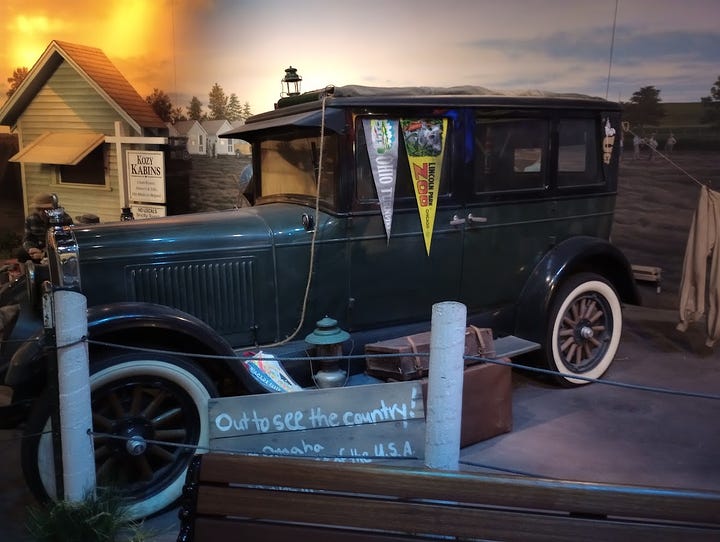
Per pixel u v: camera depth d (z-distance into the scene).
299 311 3.19
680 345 4.94
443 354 1.99
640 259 6.23
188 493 1.56
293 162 3.44
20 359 2.38
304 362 3.15
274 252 3.08
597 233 4.25
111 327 2.39
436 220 3.40
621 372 4.35
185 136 7.82
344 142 3.05
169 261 2.88
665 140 5.88
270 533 1.52
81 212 8.86
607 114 4.12
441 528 1.46
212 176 7.74
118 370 2.39
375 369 3.15
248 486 1.55
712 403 3.80
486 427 3.25
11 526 2.53
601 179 4.20
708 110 5.65
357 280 3.26
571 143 3.97
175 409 2.59
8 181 9.70
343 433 2.33
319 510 1.50
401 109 3.17
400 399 2.33
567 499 1.43
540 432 3.38
